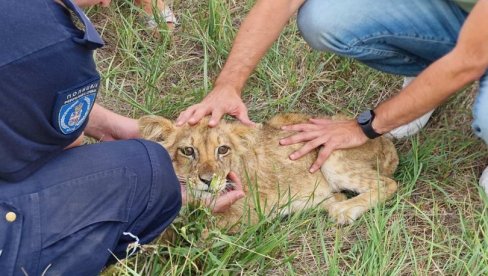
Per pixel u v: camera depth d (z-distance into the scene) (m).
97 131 2.21
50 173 1.81
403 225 2.21
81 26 1.99
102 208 1.82
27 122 1.75
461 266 2.12
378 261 2.10
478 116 2.16
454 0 2.20
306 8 2.32
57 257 1.79
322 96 2.61
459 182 2.36
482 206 2.28
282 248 2.14
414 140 2.46
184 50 2.71
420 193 2.34
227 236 2.06
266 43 2.26
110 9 2.75
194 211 2.07
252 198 2.23
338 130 2.29
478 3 1.96
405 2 2.25
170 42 2.70
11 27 1.70
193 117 2.19
